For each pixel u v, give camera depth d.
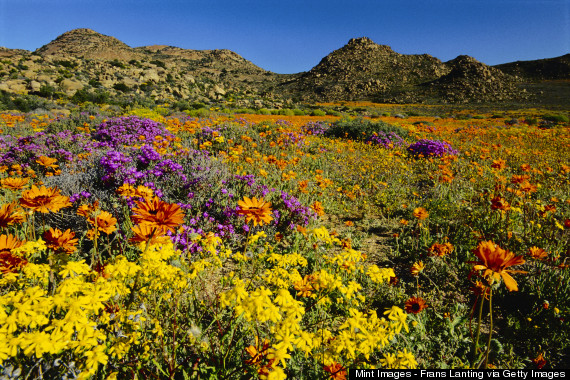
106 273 1.63
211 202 4.49
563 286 3.21
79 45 161.25
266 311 1.42
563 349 2.71
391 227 5.28
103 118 13.78
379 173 8.57
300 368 2.04
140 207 1.56
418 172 9.19
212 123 13.97
